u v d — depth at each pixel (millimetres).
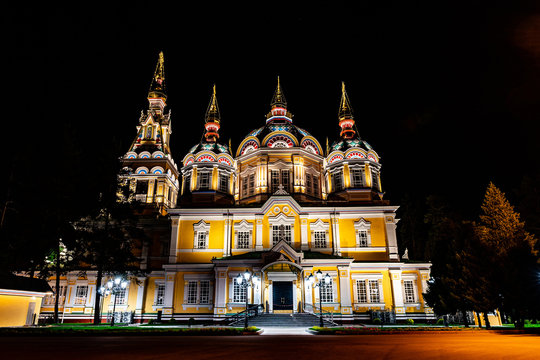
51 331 21922
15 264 40250
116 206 39062
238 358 11430
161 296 43062
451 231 33875
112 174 40344
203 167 46781
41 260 39281
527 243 28141
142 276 41969
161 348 14406
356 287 40094
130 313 40500
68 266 39188
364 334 23062
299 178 46750
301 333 24844
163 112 65312
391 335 22172
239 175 49781
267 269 37500
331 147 52438
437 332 23312
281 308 37156
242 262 38250
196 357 11672
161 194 52625
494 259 27359
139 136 59062
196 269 40938
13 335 20969
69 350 13695
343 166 46594
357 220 42750
